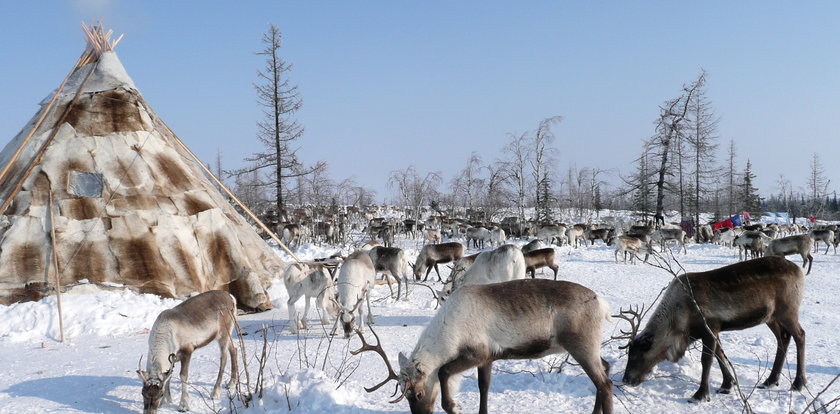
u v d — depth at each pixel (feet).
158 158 49.60
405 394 19.03
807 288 53.21
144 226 45.01
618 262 79.00
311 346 31.73
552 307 18.34
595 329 18.33
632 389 21.80
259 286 46.24
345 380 23.65
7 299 40.11
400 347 31.07
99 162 46.85
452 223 133.90
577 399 21.31
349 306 34.27
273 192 130.31
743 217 178.40
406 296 49.24
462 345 18.66
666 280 61.21
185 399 21.39
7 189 45.34
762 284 20.63
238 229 52.21
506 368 25.00
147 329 37.65
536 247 71.61
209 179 59.98
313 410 20.47
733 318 20.71
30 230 43.06
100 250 43.29
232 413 20.93
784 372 24.30
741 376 22.86
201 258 46.47
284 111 107.65
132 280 42.96
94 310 38.50
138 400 22.93
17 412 21.36
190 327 21.83
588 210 208.74
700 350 25.66
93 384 24.98
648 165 141.08
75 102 49.39
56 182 45.32
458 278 40.14
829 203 275.80
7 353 31.71
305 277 36.68
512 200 163.53
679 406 20.20
